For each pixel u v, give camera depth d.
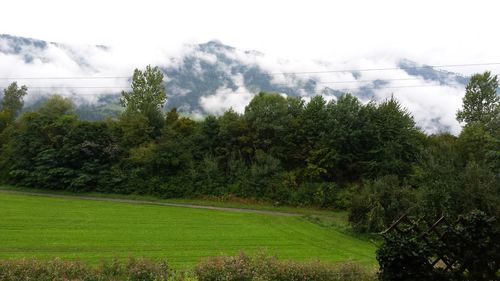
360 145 55.91
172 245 25.44
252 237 30.58
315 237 32.22
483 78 62.25
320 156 55.50
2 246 22.28
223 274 11.75
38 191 56.59
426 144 56.84
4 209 38.09
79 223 32.41
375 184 35.84
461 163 27.36
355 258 24.39
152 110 68.50
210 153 60.03
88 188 56.91
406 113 56.16
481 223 9.55
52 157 58.56
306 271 12.30
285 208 51.12
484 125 44.38
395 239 8.99
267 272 11.98
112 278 11.41
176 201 53.62
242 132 59.72
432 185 26.92
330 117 57.22
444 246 9.39
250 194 54.56
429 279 8.78
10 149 62.78
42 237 25.59
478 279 9.32
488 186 24.16
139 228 31.69
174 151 58.19
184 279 11.31
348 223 36.72
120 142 62.50
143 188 56.66
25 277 10.77
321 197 51.75
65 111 72.19
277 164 56.09
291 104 62.88
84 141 58.94
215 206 51.28
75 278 11.24
